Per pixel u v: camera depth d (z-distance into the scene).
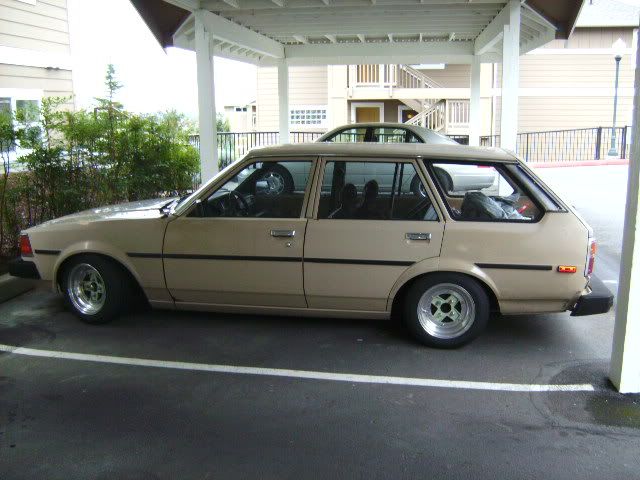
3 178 8.15
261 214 5.14
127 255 5.34
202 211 5.23
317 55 14.42
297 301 5.13
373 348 5.07
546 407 4.05
